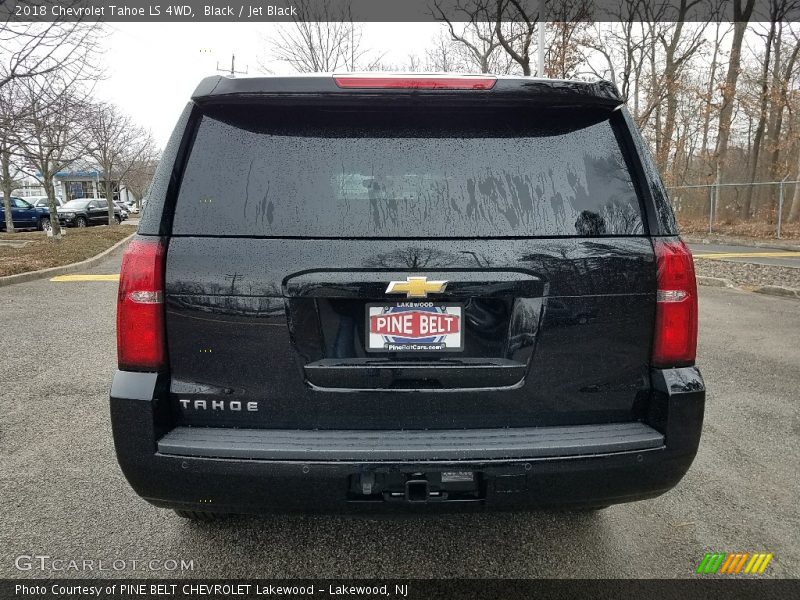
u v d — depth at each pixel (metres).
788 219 22.58
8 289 9.82
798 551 2.60
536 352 2.02
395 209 1.98
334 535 2.70
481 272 1.97
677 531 2.75
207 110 2.04
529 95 2.00
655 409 2.07
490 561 2.52
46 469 3.30
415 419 2.03
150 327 1.96
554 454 1.96
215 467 1.93
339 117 2.03
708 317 7.64
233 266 1.95
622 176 2.06
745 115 27.31
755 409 4.33
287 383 1.99
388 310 1.98
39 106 11.75
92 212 31.25
